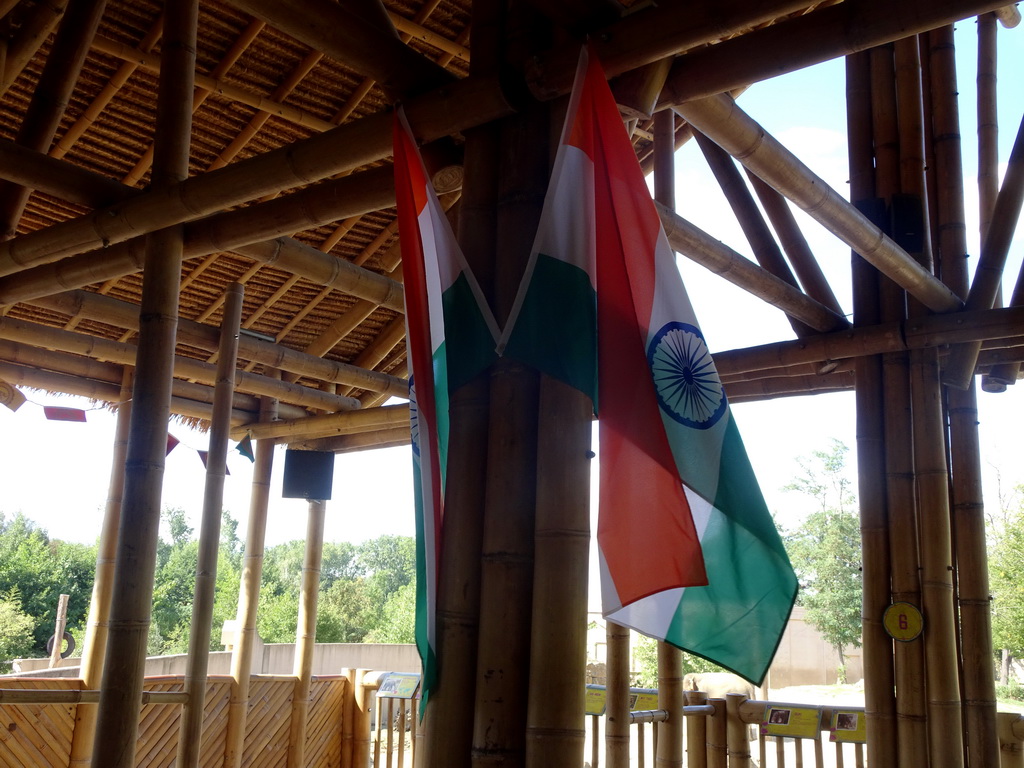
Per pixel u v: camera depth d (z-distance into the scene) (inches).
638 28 112.0
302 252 216.1
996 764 200.1
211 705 298.5
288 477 331.3
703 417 100.7
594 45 114.9
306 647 325.1
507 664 105.0
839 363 229.8
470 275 114.1
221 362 244.1
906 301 218.8
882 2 110.0
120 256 196.1
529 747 100.7
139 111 258.8
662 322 103.0
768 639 93.8
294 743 316.5
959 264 221.5
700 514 98.5
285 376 346.6
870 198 225.1
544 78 118.1
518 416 111.8
